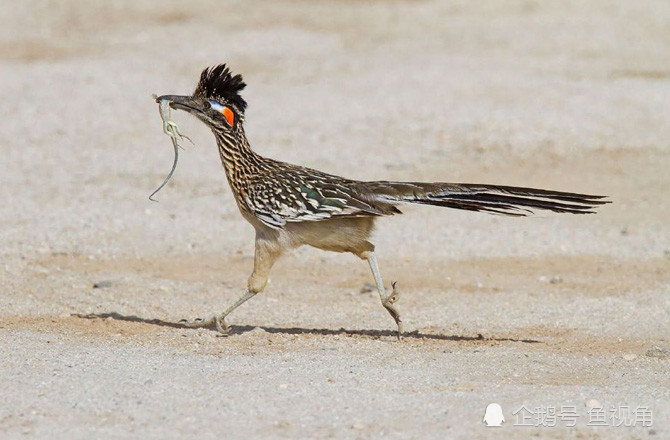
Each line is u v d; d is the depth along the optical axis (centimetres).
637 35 3200
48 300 1293
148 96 2567
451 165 2066
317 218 1077
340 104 2491
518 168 2044
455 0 3700
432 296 1361
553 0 3672
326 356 1044
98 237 1609
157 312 1260
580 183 1950
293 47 3084
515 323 1235
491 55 2956
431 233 1684
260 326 1209
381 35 3234
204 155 2134
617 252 1589
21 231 1616
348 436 809
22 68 2812
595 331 1202
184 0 3741
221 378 953
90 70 2792
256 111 2441
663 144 2175
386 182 1095
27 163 2042
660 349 1098
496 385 947
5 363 990
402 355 1059
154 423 832
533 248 1608
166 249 1571
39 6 3572
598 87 2603
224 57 2952
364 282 1433
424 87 2620
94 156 2103
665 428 834
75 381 935
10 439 795
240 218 1745
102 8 3588
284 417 848
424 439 805
